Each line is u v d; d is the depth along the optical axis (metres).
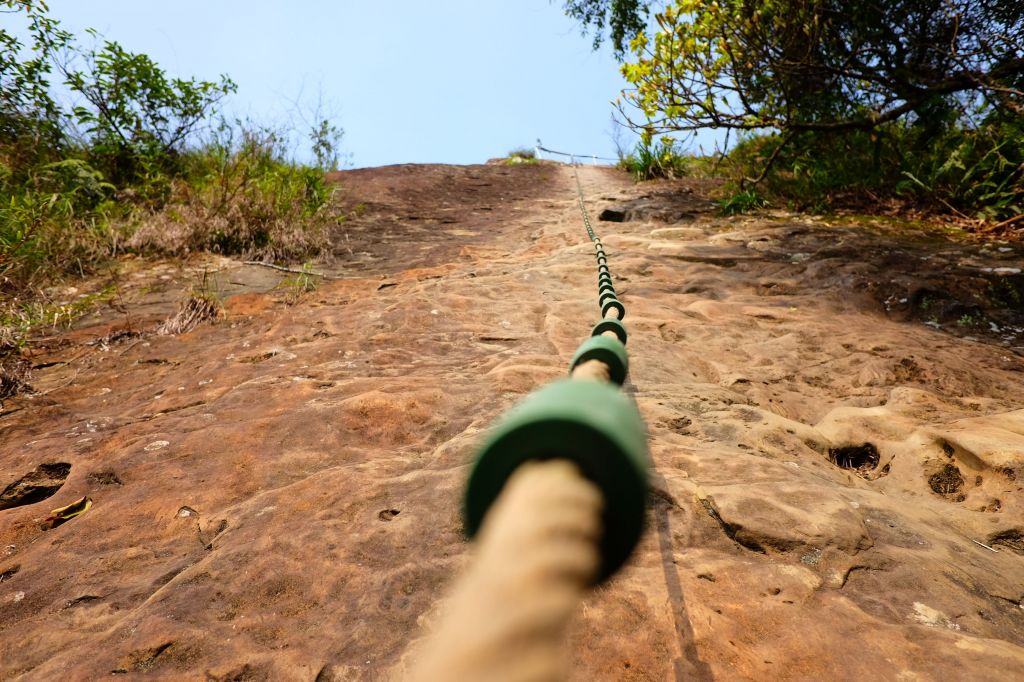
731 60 7.79
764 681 1.46
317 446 2.63
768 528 1.96
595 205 9.52
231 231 7.17
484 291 5.15
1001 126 7.05
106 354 4.21
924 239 6.20
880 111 7.70
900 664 1.51
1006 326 4.33
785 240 6.40
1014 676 1.46
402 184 12.49
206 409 3.06
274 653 1.59
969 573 1.87
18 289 5.42
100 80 8.97
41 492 2.55
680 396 3.03
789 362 3.69
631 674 1.48
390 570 1.85
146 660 1.58
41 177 7.63
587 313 4.54
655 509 2.07
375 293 5.48
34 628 1.75
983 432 2.62
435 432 2.73
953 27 6.88
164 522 2.19
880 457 2.73
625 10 10.28
